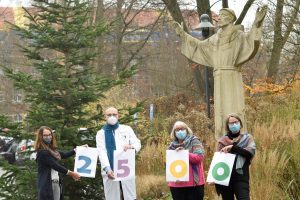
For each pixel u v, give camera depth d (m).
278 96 15.20
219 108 10.01
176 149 7.52
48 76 9.60
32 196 9.48
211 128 13.52
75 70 10.33
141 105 10.25
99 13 26.03
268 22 21.36
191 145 7.60
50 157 7.82
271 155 9.05
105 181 8.17
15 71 9.93
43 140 7.94
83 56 10.09
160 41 37.22
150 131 16.20
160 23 31.45
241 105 9.96
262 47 22.67
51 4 9.91
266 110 13.69
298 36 20.94
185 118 14.13
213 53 10.10
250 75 23.22
